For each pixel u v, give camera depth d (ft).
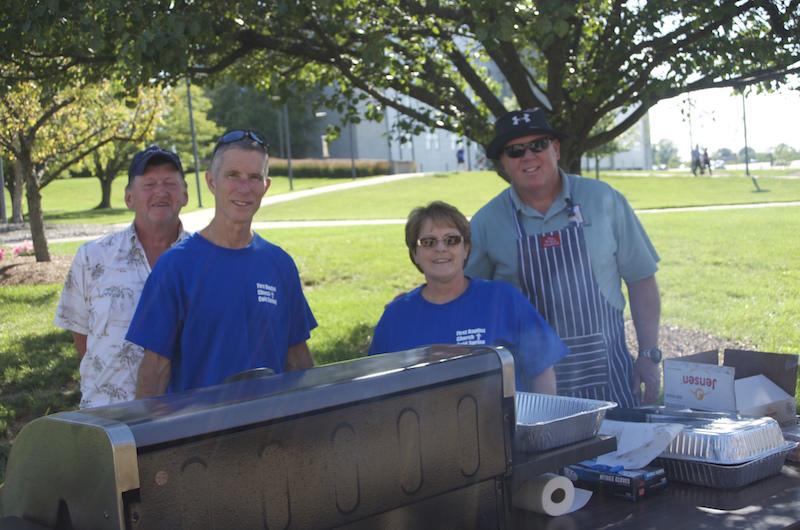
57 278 45.78
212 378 8.16
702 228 40.98
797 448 7.94
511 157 10.40
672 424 7.43
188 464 4.63
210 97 227.61
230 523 4.79
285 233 67.31
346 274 43.06
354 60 25.48
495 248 10.85
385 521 5.54
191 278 8.13
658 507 6.86
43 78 24.85
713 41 20.54
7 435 19.25
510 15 18.38
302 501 5.09
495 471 6.11
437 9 23.34
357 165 194.90
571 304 10.54
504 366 6.14
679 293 28.71
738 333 23.72
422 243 8.94
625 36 21.20
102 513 4.47
